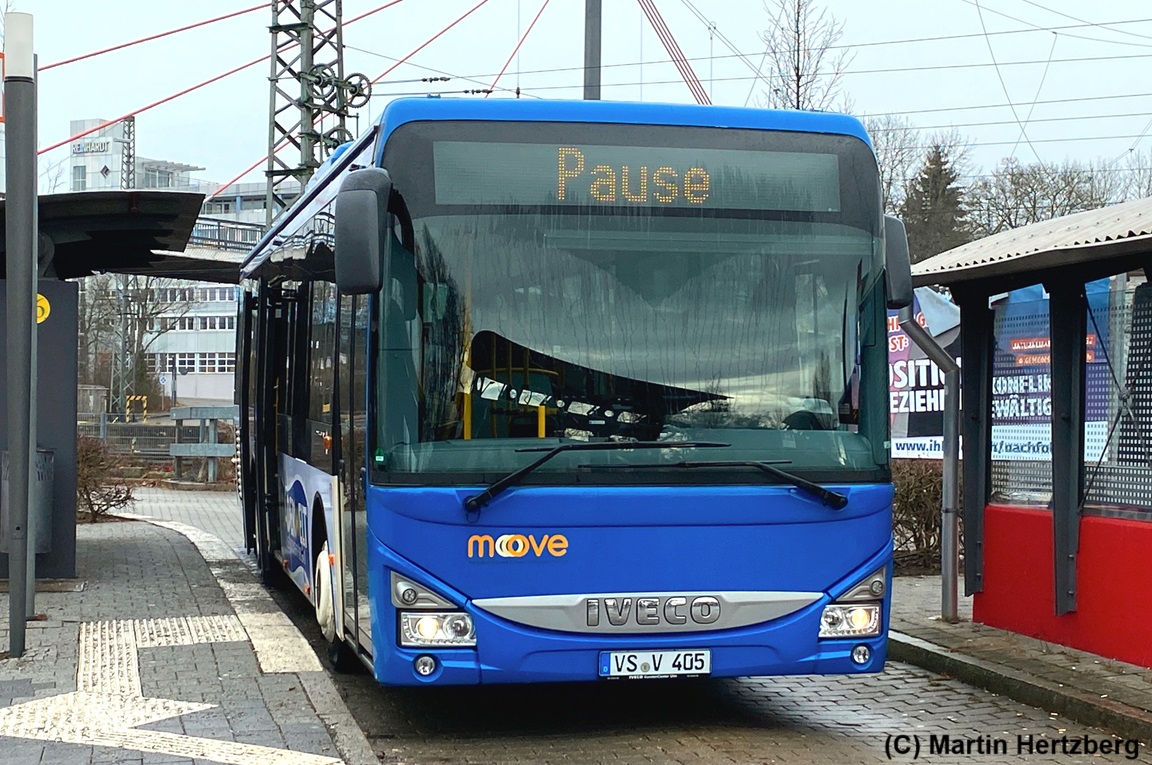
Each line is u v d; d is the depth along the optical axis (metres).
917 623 10.34
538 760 6.60
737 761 6.59
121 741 6.58
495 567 6.45
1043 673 8.43
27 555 10.12
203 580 12.98
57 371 12.17
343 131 33.28
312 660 8.62
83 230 12.62
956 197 51.69
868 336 6.98
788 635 6.66
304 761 6.26
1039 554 9.58
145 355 64.25
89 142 117.50
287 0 33.09
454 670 6.41
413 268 6.61
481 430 6.54
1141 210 8.97
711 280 6.85
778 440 6.77
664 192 6.89
